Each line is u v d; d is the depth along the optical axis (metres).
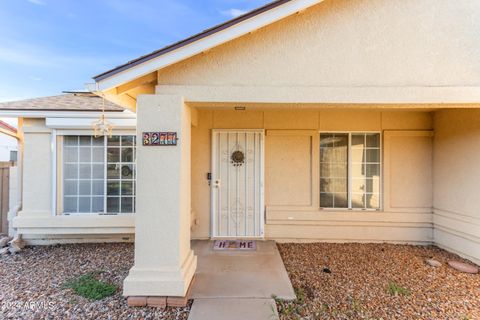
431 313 3.49
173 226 3.68
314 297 3.86
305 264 5.10
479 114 5.09
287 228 6.48
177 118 3.74
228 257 5.36
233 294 3.86
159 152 3.71
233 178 6.55
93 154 6.40
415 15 3.90
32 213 6.23
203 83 3.90
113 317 3.35
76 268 4.97
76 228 6.23
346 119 6.48
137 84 4.07
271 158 6.54
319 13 3.92
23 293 3.98
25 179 6.27
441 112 6.07
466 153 5.39
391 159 6.45
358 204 6.54
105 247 6.22
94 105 6.49
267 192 6.54
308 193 6.51
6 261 5.36
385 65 3.90
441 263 5.18
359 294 3.96
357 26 3.91
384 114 6.43
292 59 3.92
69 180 6.37
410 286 4.23
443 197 6.02
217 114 6.54
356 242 6.42
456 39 3.89
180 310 3.50
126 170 6.45
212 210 6.54
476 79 3.87
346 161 6.56
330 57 3.92
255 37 3.91
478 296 3.93
